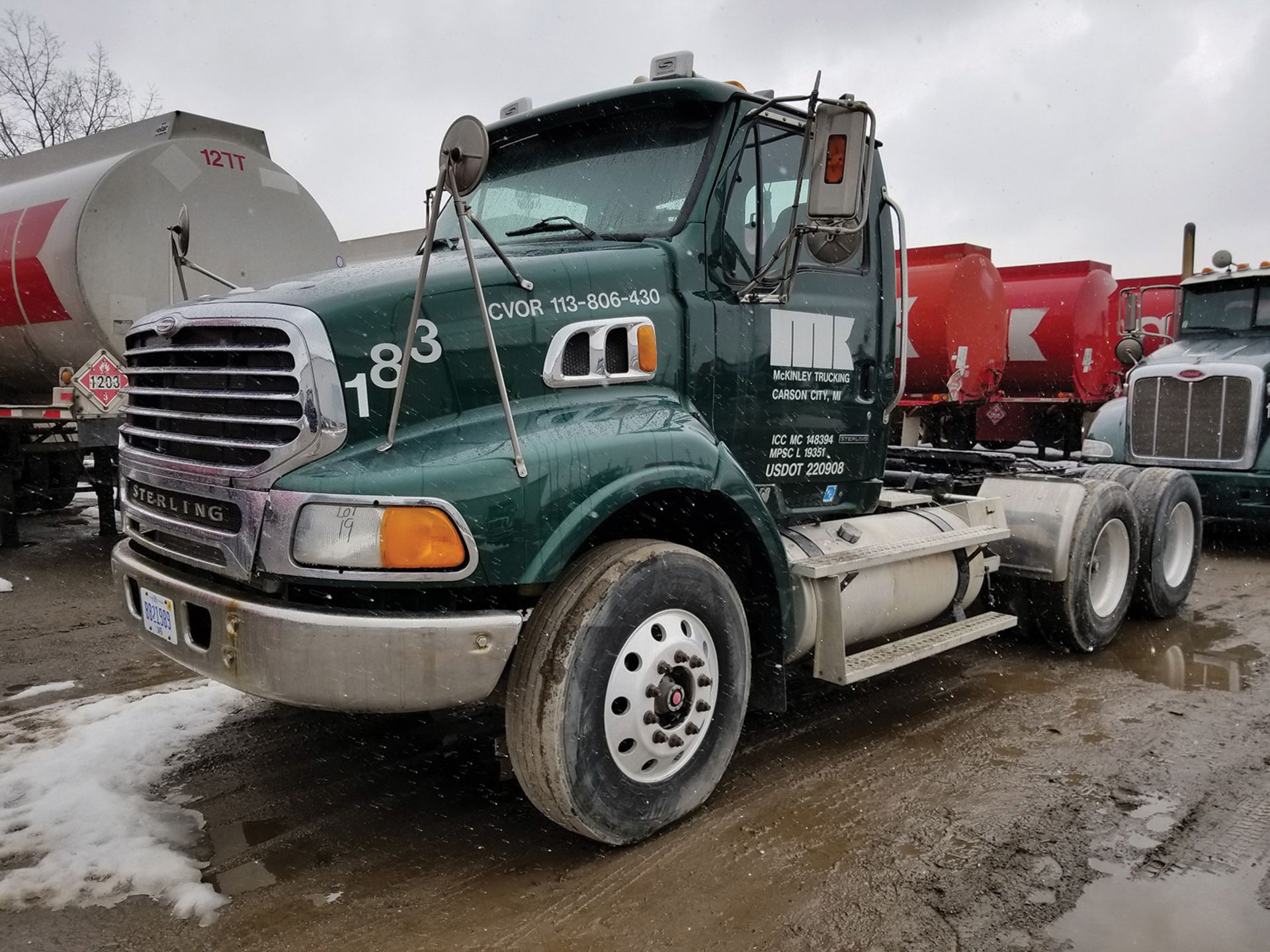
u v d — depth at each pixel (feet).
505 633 9.21
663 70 12.69
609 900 9.16
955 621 15.39
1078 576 16.98
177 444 10.25
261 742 13.05
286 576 8.90
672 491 10.94
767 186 12.87
